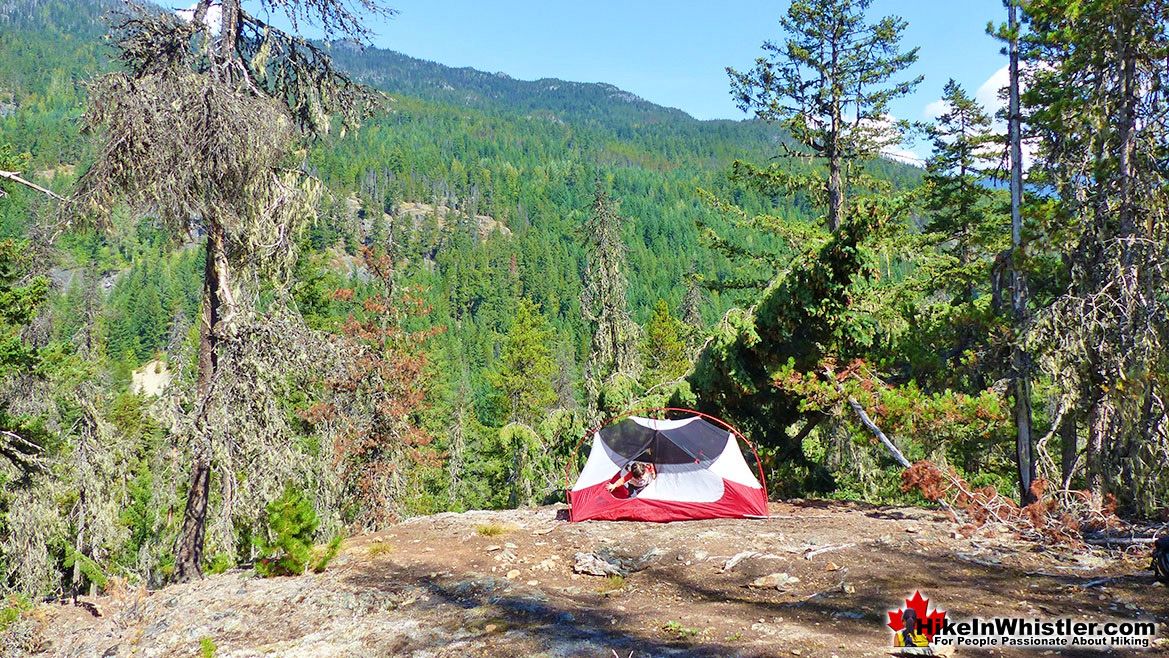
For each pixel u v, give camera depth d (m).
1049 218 11.06
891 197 17.62
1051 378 10.63
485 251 165.50
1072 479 11.84
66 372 16.64
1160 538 7.38
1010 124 12.53
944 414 11.12
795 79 21.03
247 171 9.42
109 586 7.71
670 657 5.14
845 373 12.16
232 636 6.27
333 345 10.69
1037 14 11.16
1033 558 7.87
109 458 20.72
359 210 179.50
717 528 9.85
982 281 18.94
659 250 177.25
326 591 7.25
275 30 10.47
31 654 6.46
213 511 10.25
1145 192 10.04
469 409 51.88
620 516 10.75
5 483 16.41
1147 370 9.60
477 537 9.70
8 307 13.74
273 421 10.05
